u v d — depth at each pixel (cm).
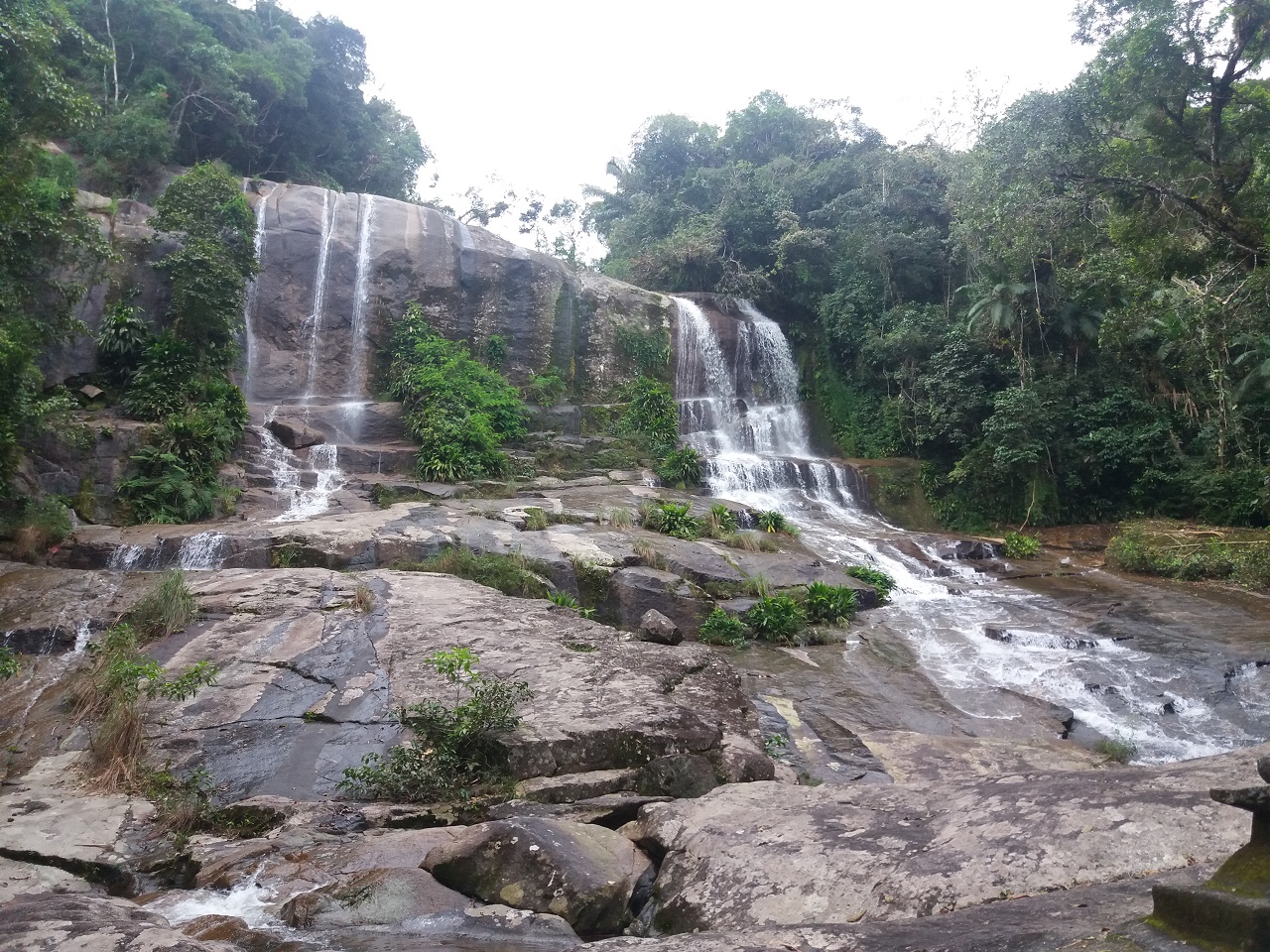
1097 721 938
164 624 903
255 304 2181
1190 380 2252
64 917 358
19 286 1370
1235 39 1413
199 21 3106
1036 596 1517
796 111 3775
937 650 1190
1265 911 183
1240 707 971
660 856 452
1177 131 1544
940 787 432
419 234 2448
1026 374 2320
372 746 667
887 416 2614
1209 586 1598
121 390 1789
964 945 243
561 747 628
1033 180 1723
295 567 1209
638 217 3625
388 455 1883
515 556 1259
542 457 2047
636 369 2583
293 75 3209
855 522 2091
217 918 388
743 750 678
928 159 2964
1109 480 2259
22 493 1365
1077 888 294
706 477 2081
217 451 1656
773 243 3073
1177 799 337
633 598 1229
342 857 467
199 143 3009
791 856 374
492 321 2425
